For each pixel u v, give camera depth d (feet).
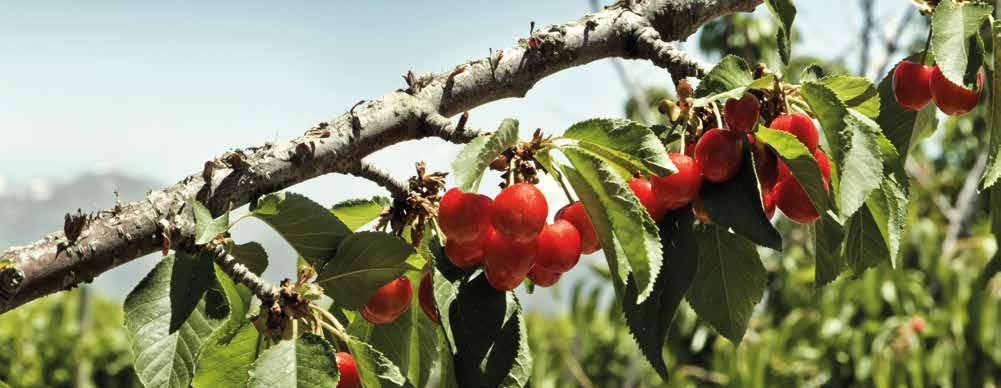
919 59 2.70
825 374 9.30
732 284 2.43
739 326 2.43
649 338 2.36
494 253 2.25
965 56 2.43
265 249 2.30
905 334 8.50
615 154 2.25
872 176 2.30
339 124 2.37
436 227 2.41
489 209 2.24
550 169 2.31
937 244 9.19
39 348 15.76
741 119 2.29
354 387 2.28
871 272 8.71
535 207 2.21
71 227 2.18
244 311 2.27
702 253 2.43
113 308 17.20
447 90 2.49
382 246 2.28
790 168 2.30
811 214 2.41
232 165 2.29
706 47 9.37
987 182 2.60
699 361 10.09
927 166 10.89
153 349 2.17
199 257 2.22
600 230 2.29
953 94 2.60
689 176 2.27
